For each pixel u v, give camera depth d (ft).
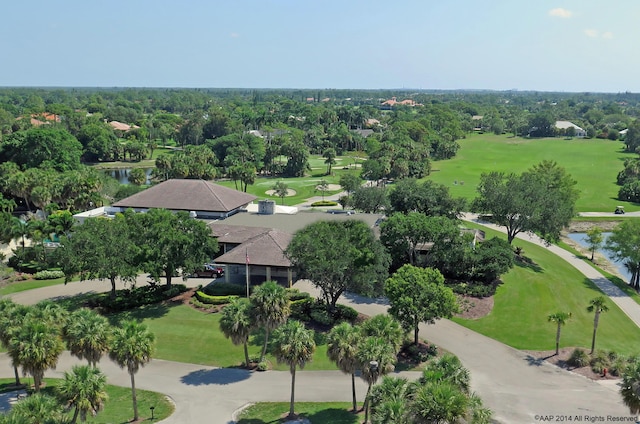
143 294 206.39
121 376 155.53
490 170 562.25
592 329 194.18
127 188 349.61
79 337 127.85
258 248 215.10
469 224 336.90
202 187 293.23
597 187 477.77
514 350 174.60
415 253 232.53
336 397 143.43
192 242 203.41
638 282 251.19
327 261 178.29
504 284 227.81
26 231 253.03
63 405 112.06
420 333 184.96
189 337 178.09
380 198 313.73
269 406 138.51
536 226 266.98
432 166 595.88
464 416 88.84
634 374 117.29
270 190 463.83
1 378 151.94
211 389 147.43
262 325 151.33
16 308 133.69
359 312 197.36
